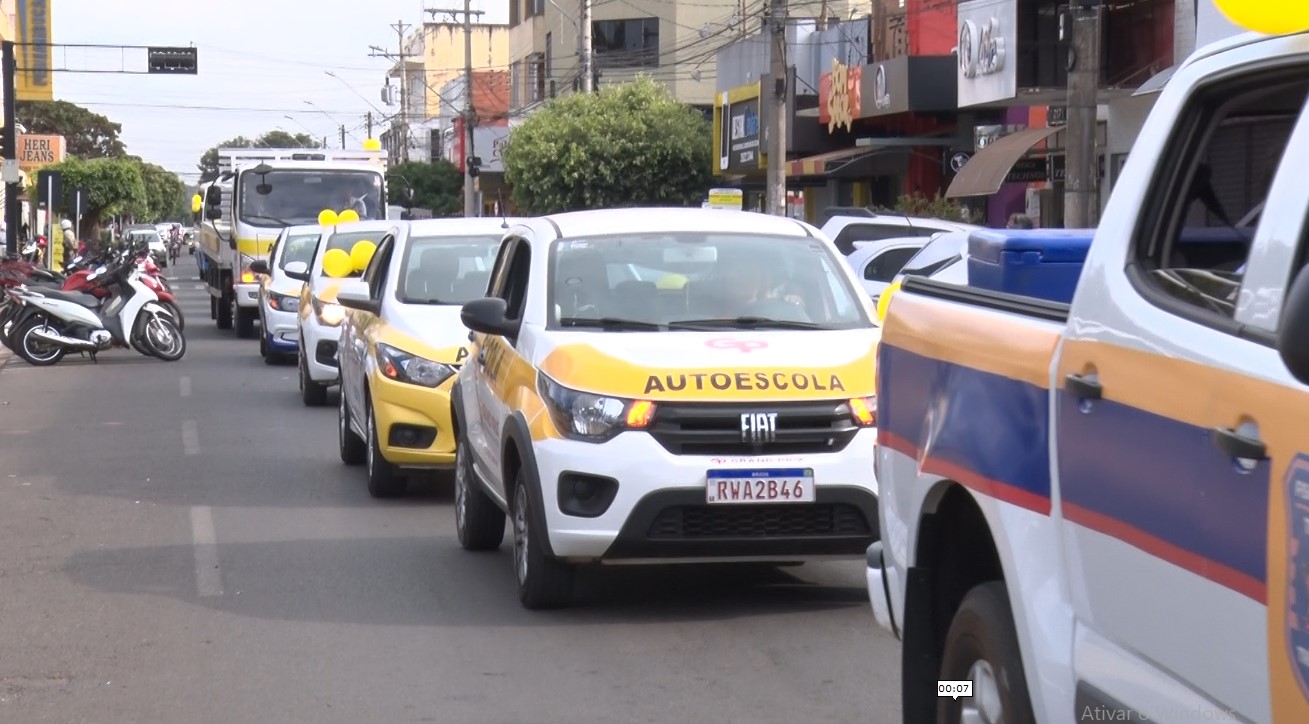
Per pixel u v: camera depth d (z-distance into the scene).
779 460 6.95
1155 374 3.28
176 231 82.12
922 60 29.28
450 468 10.47
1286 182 3.05
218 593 8.08
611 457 6.90
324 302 16.52
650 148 43.66
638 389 7.02
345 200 27.67
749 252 8.27
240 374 20.88
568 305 7.90
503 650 6.88
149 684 6.42
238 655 6.86
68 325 22.31
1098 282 3.65
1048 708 3.70
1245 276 3.09
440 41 100.75
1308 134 3.03
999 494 4.01
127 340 22.56
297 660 6.76
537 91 68.44
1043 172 25.00
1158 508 3.24
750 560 7.11
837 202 38.00
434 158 83.38
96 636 7.23
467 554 9.02
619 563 7.07
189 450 13.59
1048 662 3.69
